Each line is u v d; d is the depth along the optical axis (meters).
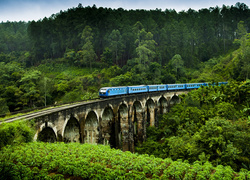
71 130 23.58
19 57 97.00
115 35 88.44
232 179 12.00
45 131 18.84
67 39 99.00
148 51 75.62
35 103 55.41
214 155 20.12
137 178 11.45
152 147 34.97
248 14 124.50
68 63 88.50
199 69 93.62
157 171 12.69
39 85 57.91
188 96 46.03
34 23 107.25
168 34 102.56
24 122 15.22
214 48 108.62
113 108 32.09
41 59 100.88
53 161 12.59
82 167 12.16
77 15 103.69
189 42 104.19
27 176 11.12
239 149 19.80
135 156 15.23
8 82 59.66
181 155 23.02
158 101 50.34
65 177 11.63
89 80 67.75
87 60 84.38
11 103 51.88
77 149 15.53
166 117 42.66
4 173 10.96
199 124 30.88
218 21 121.69
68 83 65.25
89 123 27.59
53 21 108.56
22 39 116.81
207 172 12.37
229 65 78.31
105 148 16.77
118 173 11.84
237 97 40.97
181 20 116.06
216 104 40.31
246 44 76.88
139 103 42.81
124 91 39.03
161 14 121.38
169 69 83.00
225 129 21.34
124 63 93.50
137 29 92.00
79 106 22.89
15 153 12.94
